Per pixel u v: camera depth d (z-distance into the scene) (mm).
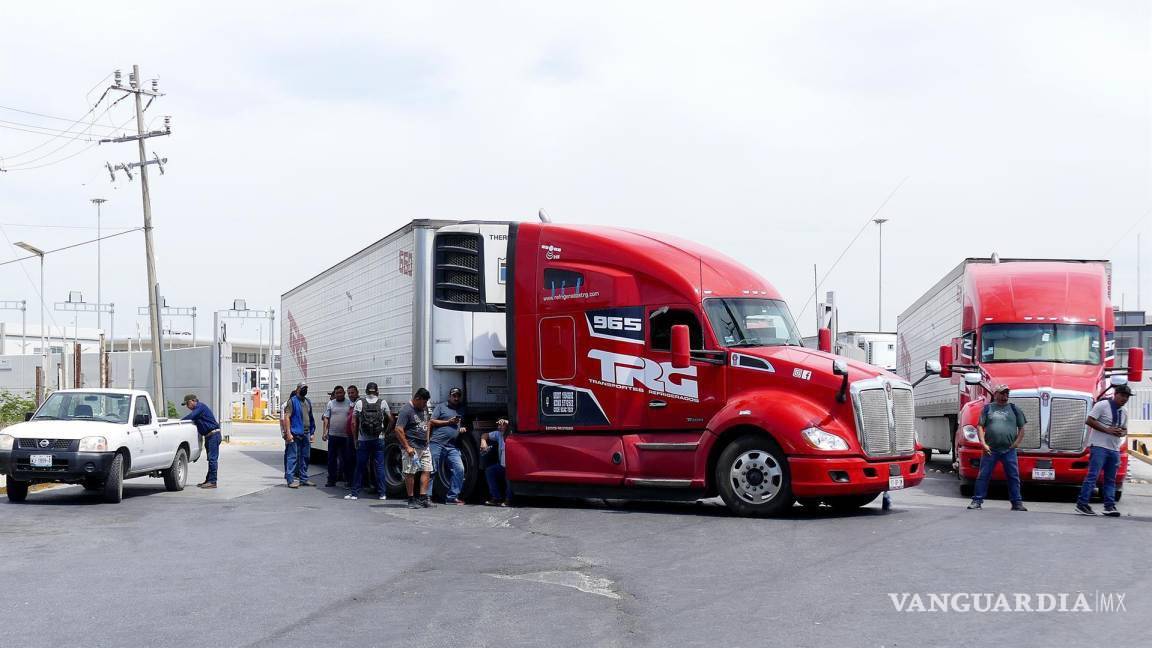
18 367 64875
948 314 23656
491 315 17438
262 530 13445
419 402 16328
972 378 19000
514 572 9992
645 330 15164
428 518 14828
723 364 14508
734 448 14156
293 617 8039
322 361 24578
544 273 16203
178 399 56406
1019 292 19953
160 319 37375
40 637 7422
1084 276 20250
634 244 15586
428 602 8570
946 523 12930
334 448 20734
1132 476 24531
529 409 16156
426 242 17453
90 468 17031
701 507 15672
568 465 15648
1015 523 12953
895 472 14125
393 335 18891
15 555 11320
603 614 8031
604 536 12406
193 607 8438
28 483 17547
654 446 14859
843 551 10797
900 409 14523
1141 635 7195
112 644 7207
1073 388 17562
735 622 7684
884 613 7902
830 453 13586
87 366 64062
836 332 16828
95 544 12188
